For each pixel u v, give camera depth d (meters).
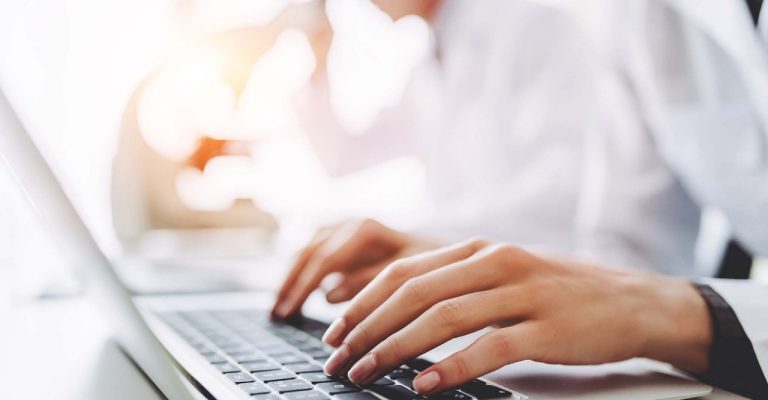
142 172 1.21
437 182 1.21
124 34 1.43
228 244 1.18
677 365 0.36
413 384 0.29
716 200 0.74
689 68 0.78
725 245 0.81
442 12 1.22
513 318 0.33
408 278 0.37
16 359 0.38
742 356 0.35
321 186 1.49
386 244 0.56
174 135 1.25
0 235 0.73
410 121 1.40
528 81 1.09
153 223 1.22
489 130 1.12
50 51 1.38
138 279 0.76
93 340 0.44
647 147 0.86
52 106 1.37
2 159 0.28
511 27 1.11
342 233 0.55
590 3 0.99
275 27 1.42
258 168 1.43
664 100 0.79
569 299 0.35
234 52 1.37
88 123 1.38
